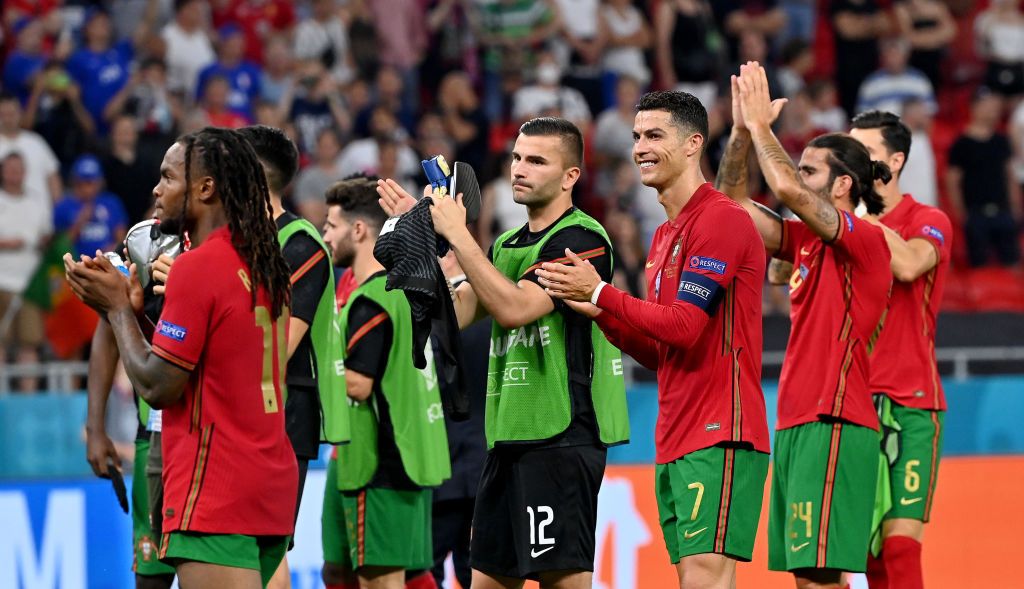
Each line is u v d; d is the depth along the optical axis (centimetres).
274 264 981
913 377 1373
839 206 1326
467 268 1073
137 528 1218
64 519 1745
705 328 1121
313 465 1892
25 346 2277
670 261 1138
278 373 984
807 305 1282
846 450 1257
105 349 1212
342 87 2923
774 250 1317
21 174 2355
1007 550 1900
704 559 1108
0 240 2306
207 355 946
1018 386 2194
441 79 3112
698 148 1144
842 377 1259
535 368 1135
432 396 1379
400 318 1351
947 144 3200
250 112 2783
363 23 3003
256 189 978
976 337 2572
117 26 2883
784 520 1305
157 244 1127
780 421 1298
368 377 1332
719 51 3141
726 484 1110
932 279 1401
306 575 1775
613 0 3109
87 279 959
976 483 1905
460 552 1575
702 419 1120
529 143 1137
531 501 1134
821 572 1279
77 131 2584
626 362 2189
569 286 1074
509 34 3078
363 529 1348
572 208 1164
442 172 1101
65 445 1911
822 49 3303
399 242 1077
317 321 1265
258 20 2956
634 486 1845
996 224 2919
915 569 1358
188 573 948
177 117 2683
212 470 945
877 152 1436
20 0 2817
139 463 1217
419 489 1365
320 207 2598
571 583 1145
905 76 3186
